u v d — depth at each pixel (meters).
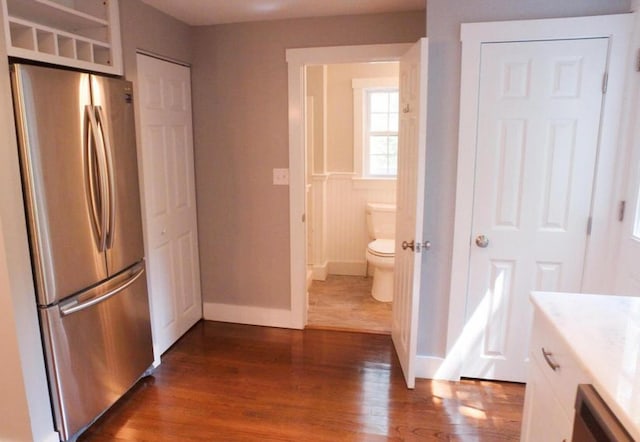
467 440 2.10
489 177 2.34
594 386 1.06
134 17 2.42
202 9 2.65
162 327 2.88
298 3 2.55
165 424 2.22
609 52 2.13
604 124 2.19
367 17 2.77
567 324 1.33
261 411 2.33
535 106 2.24
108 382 2.25
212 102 3.11
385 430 2.17
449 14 2.23
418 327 2.59
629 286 2.09
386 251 3.77
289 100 2.98
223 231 3.29
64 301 1.97
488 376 2.58
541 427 1.45
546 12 2.16
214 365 2.79
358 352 2.96
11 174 1.73
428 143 2.37
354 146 4.38
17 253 1.78
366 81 4.25
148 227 2.61
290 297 3.28
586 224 2.30
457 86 2.29
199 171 3.23
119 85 2.26
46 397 1.94
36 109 1.77
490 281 2.45
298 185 3.09
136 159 2.44
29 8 1.96
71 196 1.96
